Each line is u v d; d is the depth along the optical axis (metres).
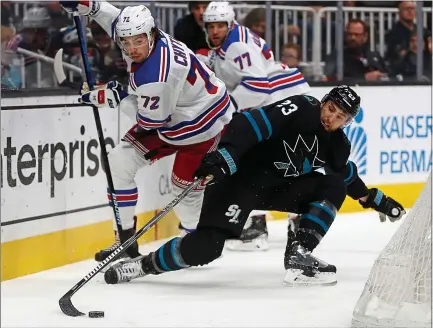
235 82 6.98
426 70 9.55
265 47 7.25
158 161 7.54
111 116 7.05
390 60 9.55
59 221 6.50
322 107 5.44
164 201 7.66
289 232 5.99
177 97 5.77
